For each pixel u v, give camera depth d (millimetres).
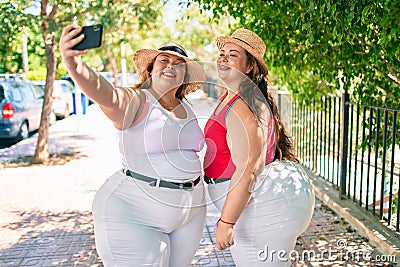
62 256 4520
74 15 8656
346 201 5660
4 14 8289
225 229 2436
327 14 4109
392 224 4793
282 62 5738
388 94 5188
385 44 3887
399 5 3588
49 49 9234
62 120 17844
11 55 10055
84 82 2010
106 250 2359
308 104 6832
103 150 10773
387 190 5777
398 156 6535
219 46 2701
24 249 4715
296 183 2613
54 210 6102
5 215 5906
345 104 5770
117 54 20031
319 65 5508
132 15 9203
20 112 11781
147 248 2338
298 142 8109
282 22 5211
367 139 5262
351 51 4879
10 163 9414
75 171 8531
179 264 2656
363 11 3584
